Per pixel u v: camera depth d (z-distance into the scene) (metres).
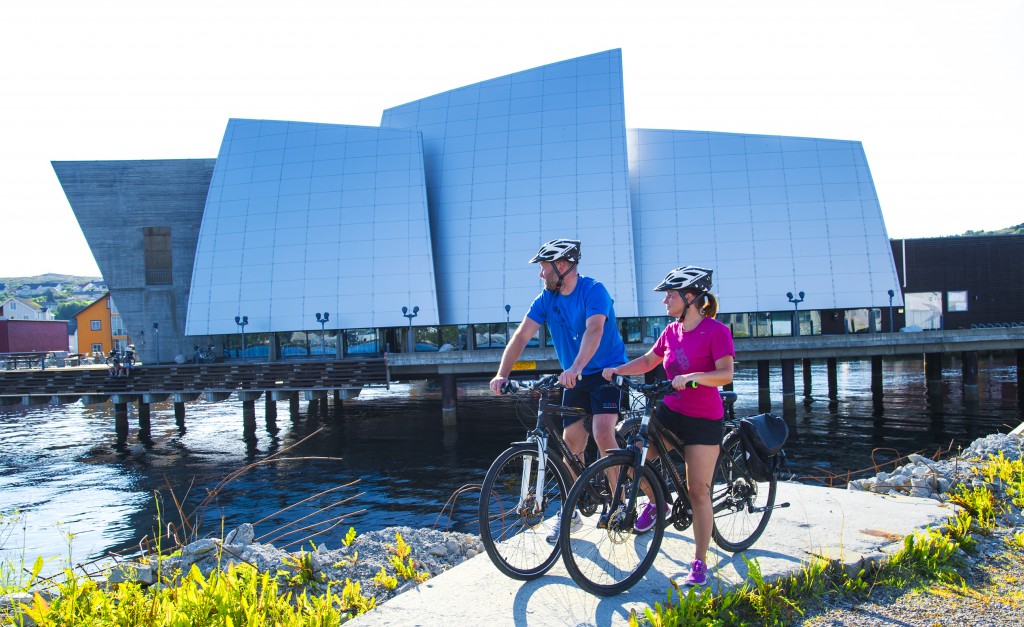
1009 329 35.69
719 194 44.88
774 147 45.72
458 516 16.42
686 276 4.06
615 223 42.06
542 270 4.57
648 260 43.97
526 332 4.66
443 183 44.91
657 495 4.03
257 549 4.84
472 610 3.59
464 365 32.97
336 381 32.12
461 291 42.69
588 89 45.03
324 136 44.66
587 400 4.55
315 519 16.59
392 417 35.59
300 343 42.41
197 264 42.72
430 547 5.22
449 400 32.75
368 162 43.50
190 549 4.84
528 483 4.06
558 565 4.23
